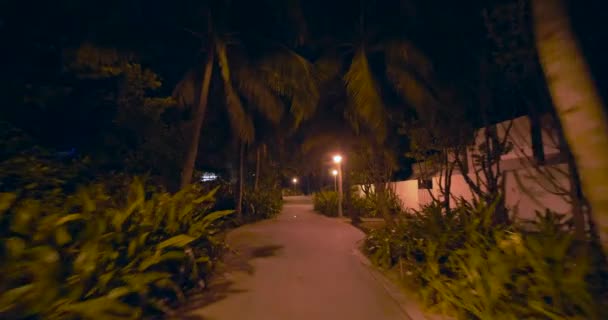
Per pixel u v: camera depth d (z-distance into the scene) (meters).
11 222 4.07
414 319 5.28
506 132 8.64
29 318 3.64
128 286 4.60
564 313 3.62
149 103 10.45
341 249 11.08
